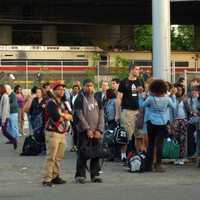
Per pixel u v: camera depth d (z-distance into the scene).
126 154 21.73
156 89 19.48
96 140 17.42
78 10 98.44
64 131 17.16
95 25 104.19
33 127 25.72
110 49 87.31
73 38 104.44
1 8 96.62
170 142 21.19
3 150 27.75
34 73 72.50
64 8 97.69
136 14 100.56
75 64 77.31
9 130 27.84
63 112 17.09
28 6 97.38
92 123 17.27
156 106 19.38
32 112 25.73
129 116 21.45
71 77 75.12
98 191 15.99
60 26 104.38
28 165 22.02
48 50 77.12
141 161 19.64
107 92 22.88
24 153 25.33
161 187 16.61
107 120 22.62
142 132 20.80
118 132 21.62
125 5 93.38
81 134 17.36
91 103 17.31
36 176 19.23
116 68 71.06
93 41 104.56
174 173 19.39
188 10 95.88
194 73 27.19
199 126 20.45
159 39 24.80
